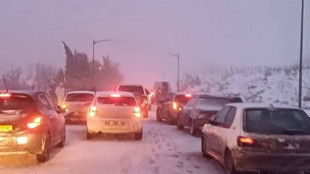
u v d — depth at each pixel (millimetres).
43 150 12156
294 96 44625
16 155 13406
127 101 17672
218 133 11648
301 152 9984
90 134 17438
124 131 17281
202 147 13602
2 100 12211
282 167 9953
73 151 14562
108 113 17203
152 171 11328
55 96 33812
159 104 27906
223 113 12133
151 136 19266
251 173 10469
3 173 10852
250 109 10609
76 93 24141
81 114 23562
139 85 32781
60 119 14789
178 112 22828
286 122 10344
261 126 10234
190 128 20031
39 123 11930
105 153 14227
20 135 11586
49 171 11164
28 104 12156
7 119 11609
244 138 10070
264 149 9953
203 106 19656
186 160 13031
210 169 11633
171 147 15805
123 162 12617
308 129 10266
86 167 11781
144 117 31359
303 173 10516
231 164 10398
